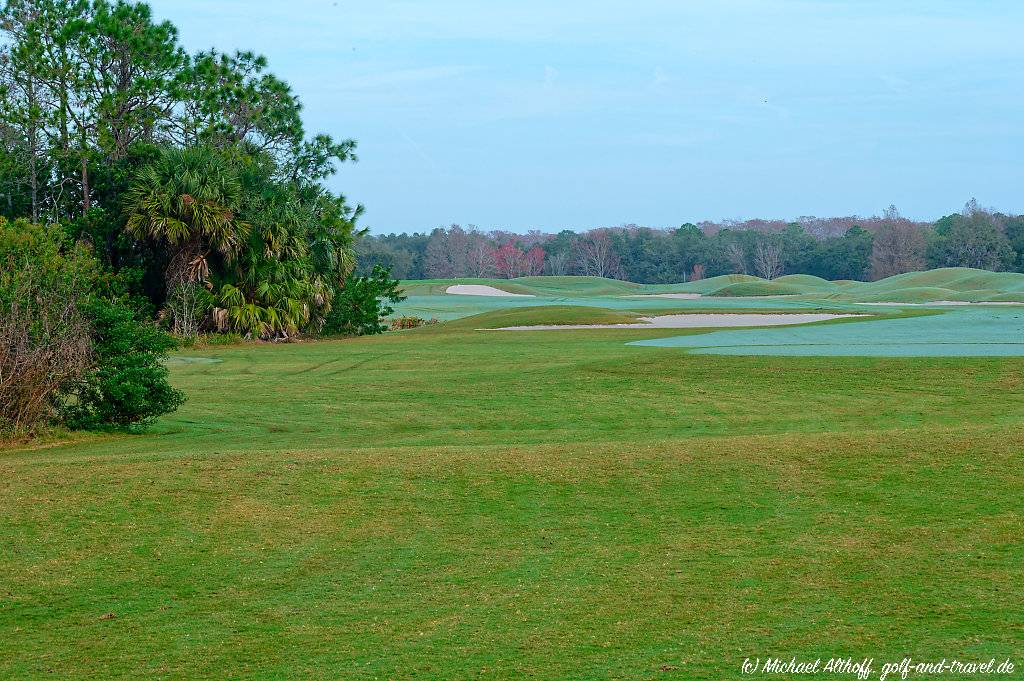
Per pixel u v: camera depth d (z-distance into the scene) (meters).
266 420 18.50
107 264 42.34
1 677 6.81
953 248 138.88
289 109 51.75
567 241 175.38
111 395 16.84
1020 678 6.27
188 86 47.16
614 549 9.22
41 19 43.81
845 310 59.19
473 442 14.95
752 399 20.19
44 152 44.06
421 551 9.30
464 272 164.88
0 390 15.80
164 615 7.95
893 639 7.00
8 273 17.62
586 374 23.78
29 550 9.43
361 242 143.25
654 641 7.16
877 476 11.07
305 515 10.30
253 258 42.12
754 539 9.34
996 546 8.86
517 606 7.95
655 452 12.30
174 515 10.31
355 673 6.77
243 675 6.79
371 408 19.98
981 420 16.62
